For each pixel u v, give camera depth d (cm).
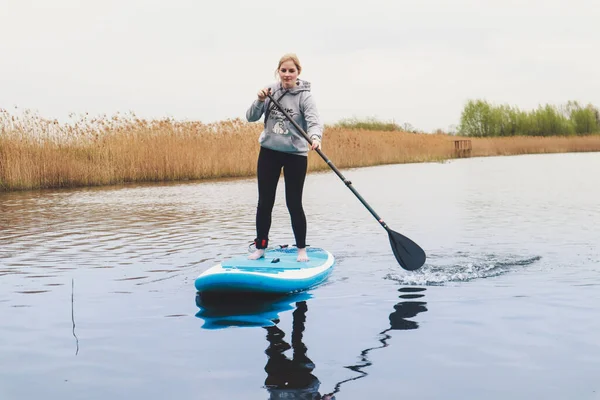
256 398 250
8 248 638
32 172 1547
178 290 449
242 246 632
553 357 291
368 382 264
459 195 1173
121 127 1809
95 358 303
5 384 272
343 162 2466
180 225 801
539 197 1103
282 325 354
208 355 304
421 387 258
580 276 463
